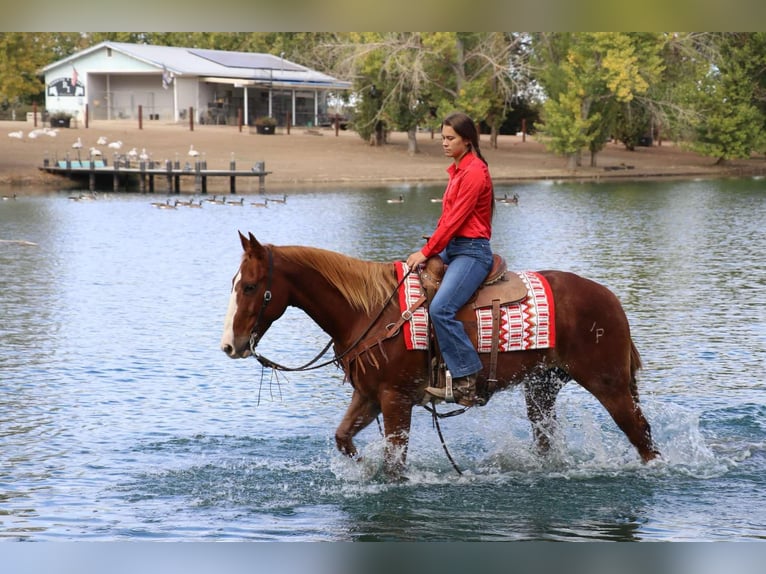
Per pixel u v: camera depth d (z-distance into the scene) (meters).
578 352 7.93
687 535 7.15
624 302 16.38
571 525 7.35
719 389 10.94
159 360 12.67
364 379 7.87
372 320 7.82
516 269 20.39
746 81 61.06
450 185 7.78
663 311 15.55
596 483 8.16
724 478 8.25
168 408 10.51
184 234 28.19
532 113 76.44
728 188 46.81
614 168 58.38
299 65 79.38
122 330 14.52
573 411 10.20
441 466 8.60
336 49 62.66
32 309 16.23
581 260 21.86
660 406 10.23
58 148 54.28
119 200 40.41
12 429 9.73
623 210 35.41
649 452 8.36
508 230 28.69
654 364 12.10
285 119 74.69
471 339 7.76
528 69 61.97
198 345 13.56
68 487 8.21
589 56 56.97
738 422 9.73
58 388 11.29
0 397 10.88
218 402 10.76
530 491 8.01
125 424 9.91
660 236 26.94
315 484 8.21
